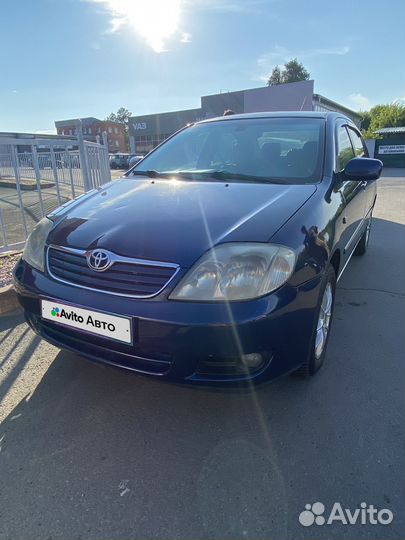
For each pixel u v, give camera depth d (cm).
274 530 156
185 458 189
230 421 212
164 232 197
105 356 201
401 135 3397
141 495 170
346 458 188
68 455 190
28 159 848
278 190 239
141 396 231
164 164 315
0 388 236
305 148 288
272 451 193
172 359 182
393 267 476
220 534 154
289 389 237
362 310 350
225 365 185
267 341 180
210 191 243
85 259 200
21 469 182
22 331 299
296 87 2977
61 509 164
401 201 1004
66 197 891
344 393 234
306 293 193
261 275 180
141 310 180
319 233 213
